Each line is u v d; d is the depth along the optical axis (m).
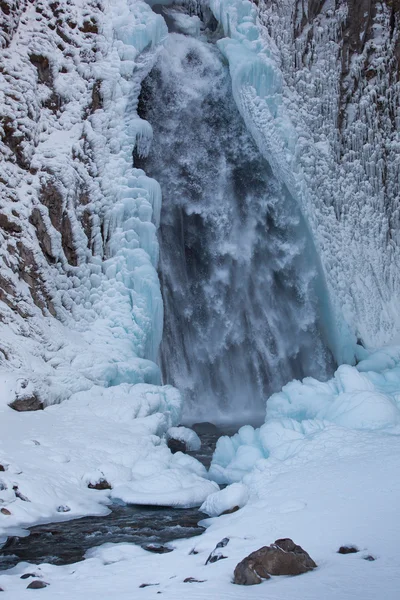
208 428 12.76
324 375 15.68
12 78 12.41
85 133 12.96
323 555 4.57
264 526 5.45
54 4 13.36
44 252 11.89
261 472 7.26
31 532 6.48
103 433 9.15
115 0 13.91
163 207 15.27
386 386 10.38
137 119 13.63
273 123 15.45
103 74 13.38
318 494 6.09
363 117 16.88
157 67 15.57
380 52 17.06
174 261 15.13
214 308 15.29
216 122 16.05
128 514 7.12
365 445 7.39
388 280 16.59
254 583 4.14
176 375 14.62
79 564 5.30
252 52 15.59
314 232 15.58
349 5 16.86
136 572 4.82
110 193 12.83
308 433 8.44
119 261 12.59
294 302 15.81
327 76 16.62
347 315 15.59
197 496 7.58
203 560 4.94
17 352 10.68
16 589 4.57
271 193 15.97
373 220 16.67
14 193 11.84
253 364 15.34
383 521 5.14
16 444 8.34
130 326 12.23
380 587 3.84
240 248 15.73
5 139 12.06
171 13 16.70
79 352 11.29
